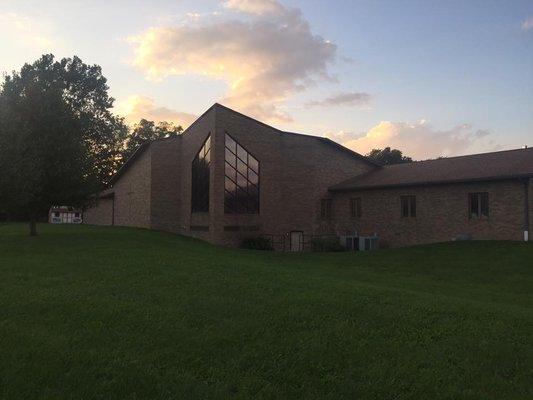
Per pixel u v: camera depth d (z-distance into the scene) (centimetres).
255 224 3144
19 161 2061
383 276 1658
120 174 4522
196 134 3328
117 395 538
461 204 2625
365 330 782
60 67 4547
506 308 1031
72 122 2566
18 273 1166
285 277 1236
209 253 1980
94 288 996
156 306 866
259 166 3186
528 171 2316
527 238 2316
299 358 657
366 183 3200
